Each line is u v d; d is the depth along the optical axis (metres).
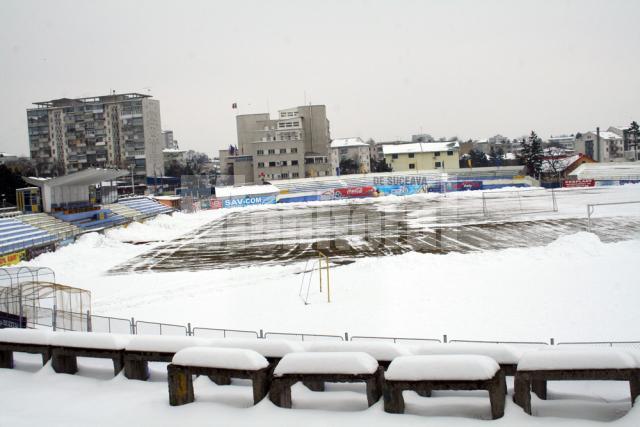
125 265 41.91
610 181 106.38
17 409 7.91
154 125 142.75
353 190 104.19
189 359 7.79
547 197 85.06
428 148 138.75
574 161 128.38
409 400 7.62
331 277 32.50
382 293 27.45
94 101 143.62
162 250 49.34
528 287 26.42
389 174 118.69
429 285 28.48
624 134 188.50
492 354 8.27
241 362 7.60
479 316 22.17
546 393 7.84
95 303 28.67
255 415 7.19
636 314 21.05
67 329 19.80
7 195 83.31
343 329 21.41
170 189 138.38
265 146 128.75
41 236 50.91
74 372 9.55
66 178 58.03
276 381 7.44
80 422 7.33
